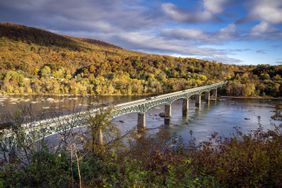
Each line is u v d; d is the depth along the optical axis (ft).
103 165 31.68
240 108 318.24
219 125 206.39
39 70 566.77
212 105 356.79
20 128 33.30
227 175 29.60
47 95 417.28
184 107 306.55
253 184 28.04
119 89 473.26
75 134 33.88
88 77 524.52
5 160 32.94
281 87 452.35
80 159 30.27
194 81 529.04
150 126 205.36
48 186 28.58
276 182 28.07
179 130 186.39
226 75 635.25
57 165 30.53
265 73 572.10
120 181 28.96
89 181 29.19
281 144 34.42
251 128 188.44
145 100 240.94
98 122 33.19
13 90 426.51
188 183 29.04
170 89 506.07
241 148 34.19
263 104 358.64
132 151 37.06
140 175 29.89
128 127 179.83
